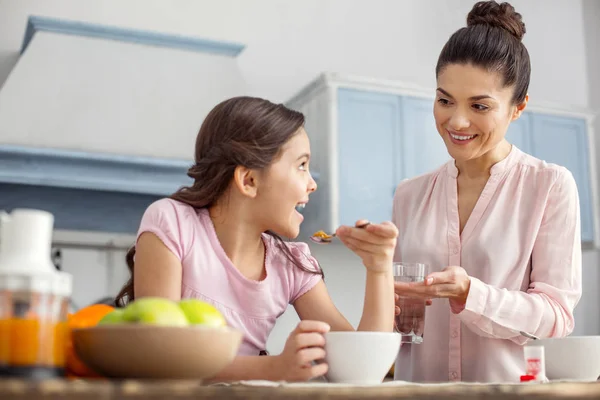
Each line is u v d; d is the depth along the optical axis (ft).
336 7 12.75
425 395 2.45
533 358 3.38
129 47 10.85
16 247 2.34
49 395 1.98
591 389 2.74
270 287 4.35
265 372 3.22
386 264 3.87
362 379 3.23
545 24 14.07
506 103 4.90
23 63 10.37
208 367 2.45
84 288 10.57
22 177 9.87
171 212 4.14
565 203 4.99
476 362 5.04
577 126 12.75
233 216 4.19
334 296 11.75
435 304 5.23
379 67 12.89
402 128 11.41
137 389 2.07
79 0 11.30
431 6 13.38
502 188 5.19
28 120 10.23
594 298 13.57
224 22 12.06
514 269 5.05
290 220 4.17
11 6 11.00
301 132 4.21
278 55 12.32
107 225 10.84
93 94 10.55
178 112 10.90
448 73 4.90
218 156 4.14
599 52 14.37
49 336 2.33
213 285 4.15
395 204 5.74
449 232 5.27
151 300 2.53
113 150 10.50
